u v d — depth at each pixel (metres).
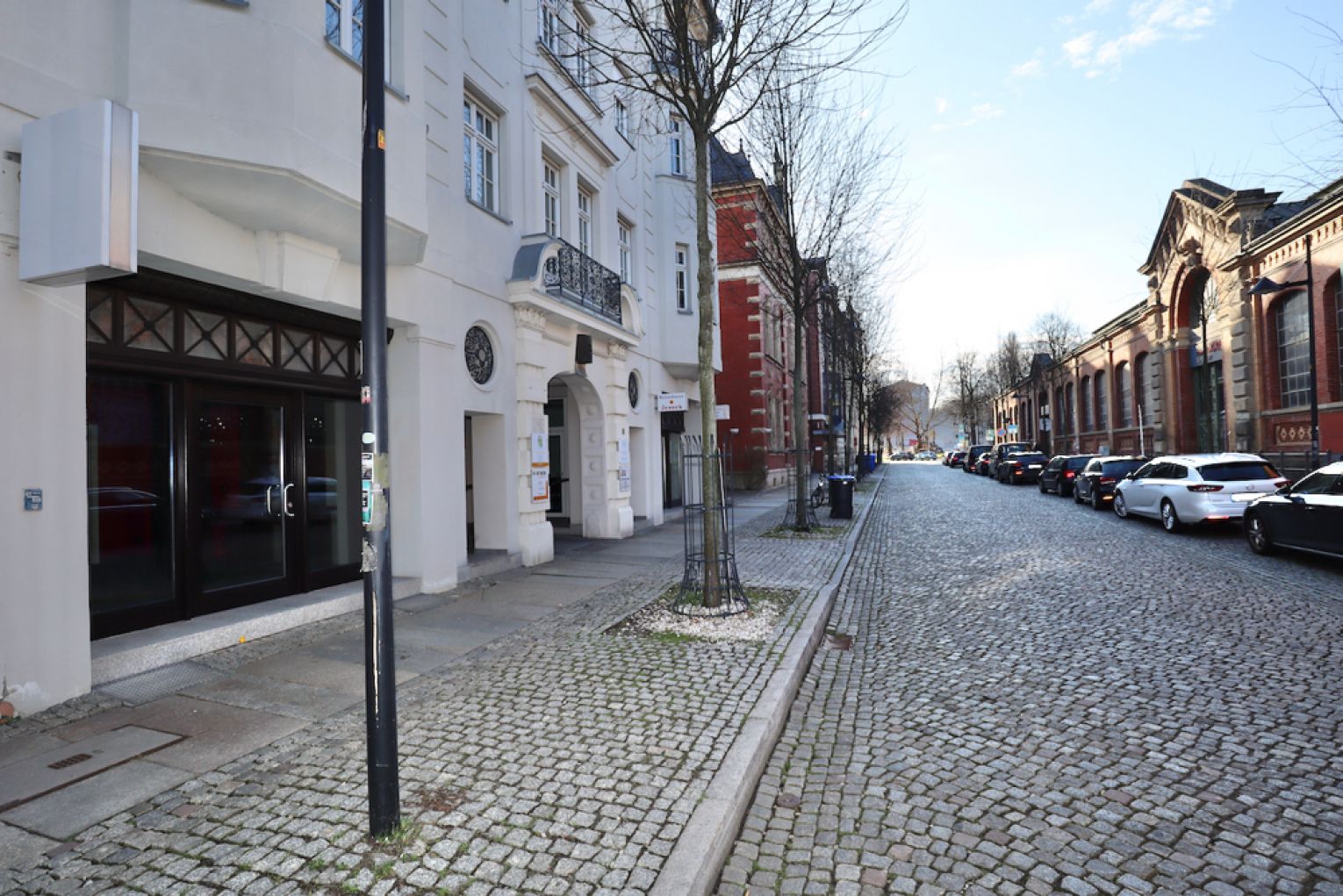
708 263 7.88
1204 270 26.95
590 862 2.96
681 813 3.36
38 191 4.48
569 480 15.84
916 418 105.62
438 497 8.86
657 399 17.42
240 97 5.50
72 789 3.67
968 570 10.95
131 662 5.41
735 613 7.39
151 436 6.15
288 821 3.32
